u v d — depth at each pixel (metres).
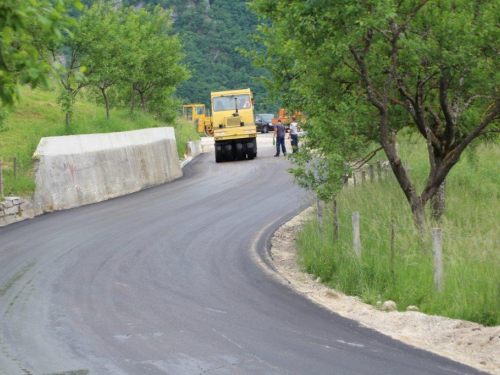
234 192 24.61
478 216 16.05
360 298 11.05
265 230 17.42
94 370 7.58
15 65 5.02
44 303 10.77
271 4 12.73
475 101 14.66
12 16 4.81
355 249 12.63
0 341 8.80
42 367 7.74
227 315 9.98
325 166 13.71
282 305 10.57
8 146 24.19
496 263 11.21
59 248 15.41
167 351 8.25
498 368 7.59
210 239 16.38
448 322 9.26
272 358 7.93
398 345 8.45
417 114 14.55
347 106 13.18
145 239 16.41
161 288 11.76
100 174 24.72
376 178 21.88
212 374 7.38
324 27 12.14
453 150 14.16
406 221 14.68
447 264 11.55
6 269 13.41
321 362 7.76
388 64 14.07
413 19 13.47
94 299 11.00
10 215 19.53
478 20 13.11
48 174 22.22
